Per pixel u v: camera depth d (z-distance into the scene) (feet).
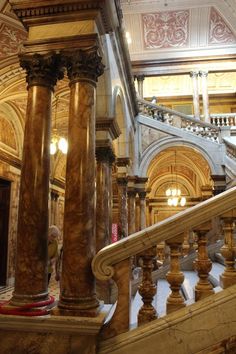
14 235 33.27
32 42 10.97
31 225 9.95
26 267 9.69
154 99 50.52
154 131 40.04
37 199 10.14
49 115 10.87
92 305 8.88
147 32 55.06
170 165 56.54
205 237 8.46
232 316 7.74
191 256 18.45
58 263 21.76
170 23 53.88
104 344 8.10
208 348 7.59
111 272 8.43
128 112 31.40
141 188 38.88
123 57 24.97
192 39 55.26
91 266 9.14
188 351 7.63
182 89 65.26
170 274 8.34
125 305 8.36
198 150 39.06
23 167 10.41
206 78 55.16
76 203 9.71
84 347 8.08
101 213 20.90
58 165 43.91
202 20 53.01
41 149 10.48
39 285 9.68
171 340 7.73
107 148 20.97
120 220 30.48
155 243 8.46
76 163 9.99
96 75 10.92
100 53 11.30
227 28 53.47
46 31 11.03
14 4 11.07
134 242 8.46
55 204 43.98
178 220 8.41
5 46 19.10
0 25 17.34
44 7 10.95
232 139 39.04
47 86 10.94
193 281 14.51
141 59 56.49
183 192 62.80
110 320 8.36
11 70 21.66
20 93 26.18
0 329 8.54
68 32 10.86
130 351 7.82
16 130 33.50
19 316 8.60
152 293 8.45
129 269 8.49
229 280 8.22
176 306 8.16
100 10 10.95
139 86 56.18
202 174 50.67
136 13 52.37
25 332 8.44
